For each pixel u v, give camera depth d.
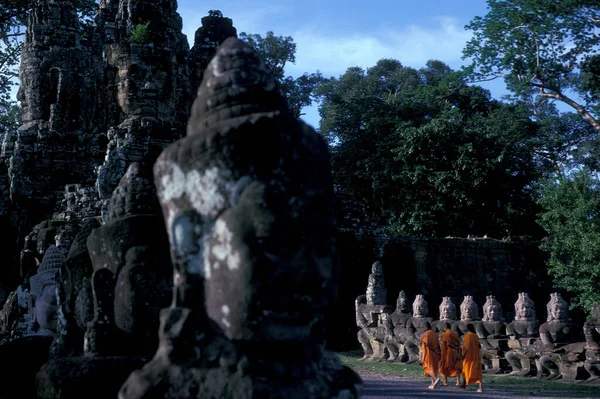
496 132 39.72
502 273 35.09
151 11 27.80
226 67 4.46
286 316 3.94
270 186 4.02
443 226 37.97
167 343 4.03
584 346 17.23
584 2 30.92
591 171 43.72
